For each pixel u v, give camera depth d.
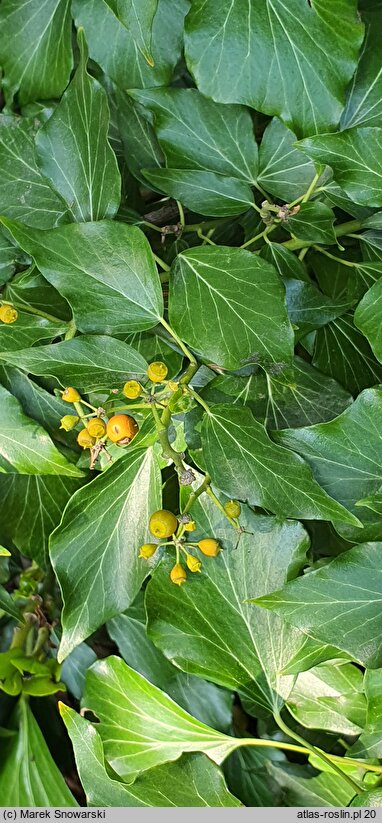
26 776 0.27
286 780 0.25
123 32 0.22
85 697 0.24
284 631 0.21
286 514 0.18
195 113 0.21
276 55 0.20
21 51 0.24
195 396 0.19
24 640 0.27
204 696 0.25
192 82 0.24
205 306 0.18
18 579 0.29
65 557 0.20
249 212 0.23
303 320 0.21
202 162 0.22
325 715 0.23
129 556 0.21
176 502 0.23
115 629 0.27
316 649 0.21
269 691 0.22
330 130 0.20
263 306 0.18
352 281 0.22
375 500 0.19
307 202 0.20
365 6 0.22
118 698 0.23
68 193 0.21
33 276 0.21
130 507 0.20
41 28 0.24
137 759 0.23
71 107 0.20
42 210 0.22
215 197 0.22
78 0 0.22
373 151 0.19
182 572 0.19
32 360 0.19
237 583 0.21
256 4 0.19
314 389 0.20
